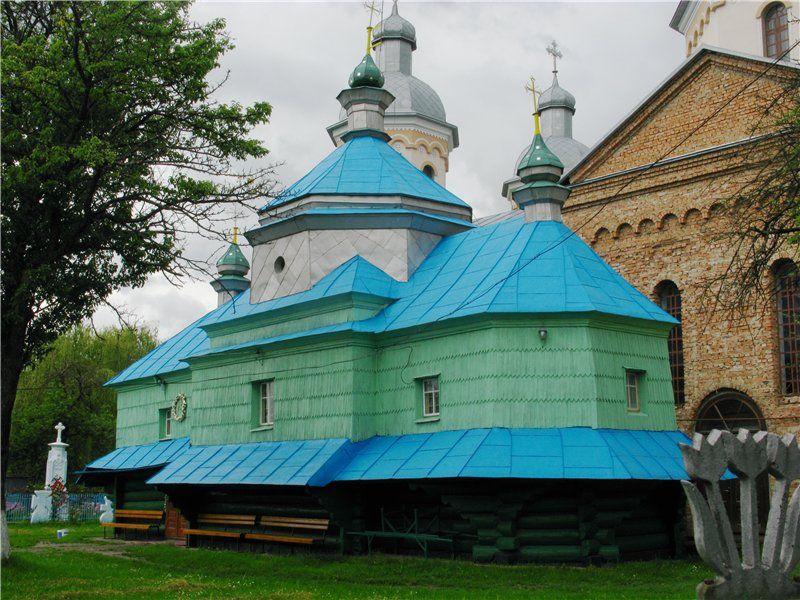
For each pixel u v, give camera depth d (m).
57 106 20.61
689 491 12.44
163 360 36.16
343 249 27.23
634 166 29.16
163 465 30.20
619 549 21.22
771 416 25.12
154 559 24.94
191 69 21.30
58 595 17.45
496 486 20.53
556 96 48.62
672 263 27.83
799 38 29.59
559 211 25.62
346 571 20.44
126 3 20.67
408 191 28.27
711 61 27.59
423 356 23.80
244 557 23.88
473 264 25.22
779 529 13.05
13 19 21.89
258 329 28.19
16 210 20.67
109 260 22.12
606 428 21.70
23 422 57.38
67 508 44.34
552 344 22.14
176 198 20.92
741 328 26.08
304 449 24.84
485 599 16.38
